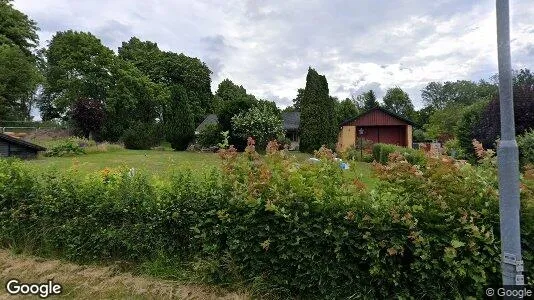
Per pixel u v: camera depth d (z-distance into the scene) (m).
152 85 40.66
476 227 2.65
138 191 4.00
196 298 3.36
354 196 3.09
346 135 31.59
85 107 27.05
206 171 3.90
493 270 2.68
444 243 2.77
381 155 17.66
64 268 4.00
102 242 4.05
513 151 2.21
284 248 3.19
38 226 4.48
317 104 27.09
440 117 39.41
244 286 3.37
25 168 4.93
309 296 3.21
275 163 3.55
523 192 2.74
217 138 23.77
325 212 3.12
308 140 27.03
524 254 2.65
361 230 2.99
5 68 30.09
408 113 69.00
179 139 26.16
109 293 3.53
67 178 4.50
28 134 27.70
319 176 3.35
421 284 2.84
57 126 31.95
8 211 4.59
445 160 3.02
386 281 2.96
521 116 12.05
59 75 37.25
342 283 3.06
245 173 3.56
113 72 37.22
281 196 3.23
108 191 4.18
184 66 47.75
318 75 27.36
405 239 2.86
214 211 3.46
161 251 3.76
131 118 38.59
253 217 3.29
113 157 18.91
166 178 4.21
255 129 22.17
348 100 48.16
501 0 2.18
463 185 2.90
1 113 33.06
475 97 65.06
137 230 3.88
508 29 2.17
